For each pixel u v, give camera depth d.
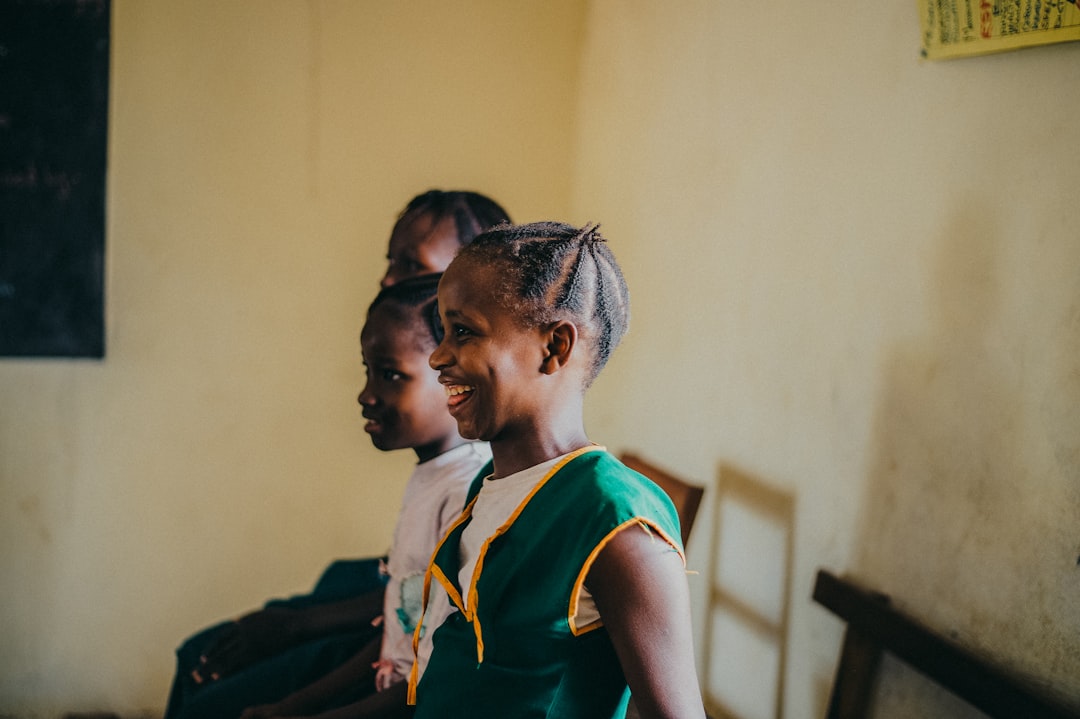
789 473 1.88
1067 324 1.32
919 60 1.57
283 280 2.66
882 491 1.64
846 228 1.74
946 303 1.52
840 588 1.67
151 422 2.62
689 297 2.26
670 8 2.35
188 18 2.52
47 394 2.55
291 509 2.74
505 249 0.92
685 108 2.28
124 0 2.48
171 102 2.54
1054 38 1.31
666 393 2.36
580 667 0.89
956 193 1.50
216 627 1.89
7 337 2.50
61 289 2.52
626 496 0.88
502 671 0.91
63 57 2.46
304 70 2.61
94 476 2.60
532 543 0.90
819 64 1.81
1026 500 1.38
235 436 2.68
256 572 2.73
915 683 1.56
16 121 2.45
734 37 2.08
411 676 1.09
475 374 0.92
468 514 1.01
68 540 2.61
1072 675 1.30
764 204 1.98
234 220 2.61
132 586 2.66
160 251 2.57
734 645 2.05
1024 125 1.38
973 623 1.46
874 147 1.67
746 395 2.03
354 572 1.90
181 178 2.56
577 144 2.84
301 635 1.73
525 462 0.95
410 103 2.70
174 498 2.66
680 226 2.30
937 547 1.53
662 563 0.87
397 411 1.40
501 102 2.77
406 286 1.42
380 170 2.69
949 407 1.51
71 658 2.64
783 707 1.88
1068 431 1.31
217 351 2.64
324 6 2.61
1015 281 1.40
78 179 2.50
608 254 0.97
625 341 2.59
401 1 2.66
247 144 2.60
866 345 1.68
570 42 2.81
